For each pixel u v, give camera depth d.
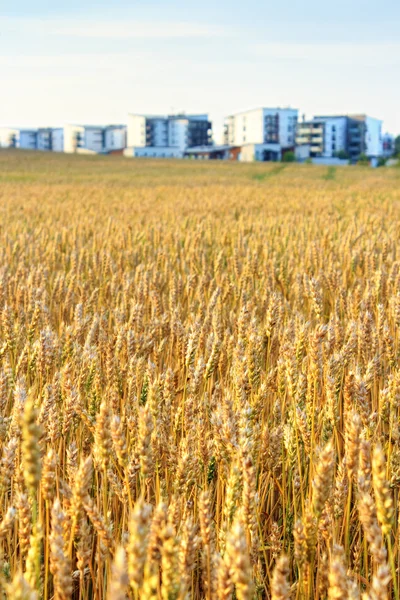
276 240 12.08
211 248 12.16
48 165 95.75
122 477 3.38
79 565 2.50
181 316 7.13
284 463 3.67
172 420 3.68
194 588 3.22
